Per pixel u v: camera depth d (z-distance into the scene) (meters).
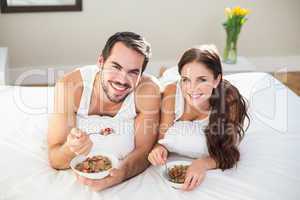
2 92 1.91
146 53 1.43
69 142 1.35
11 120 1.70
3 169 1.41
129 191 1.35
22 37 3.05
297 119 1.80
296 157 1.54
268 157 1.53
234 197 1.31
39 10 2.98
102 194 1.32
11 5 2.92
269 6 3.37
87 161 1.41
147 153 1.50
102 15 3.12
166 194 1.33
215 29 3.36
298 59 3.60
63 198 1.28
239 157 1.52
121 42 1.40
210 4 3.26
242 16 2.86
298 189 1.36
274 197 1.32
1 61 2.47
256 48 3.52
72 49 3.18
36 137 1.61
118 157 1.48
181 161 1.47
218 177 1.41
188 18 3.28
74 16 3.08
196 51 1.46
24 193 1.30
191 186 1.34
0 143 1.54
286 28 3.47
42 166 1.45
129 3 3.13
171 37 3.32
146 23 3.23
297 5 3.40
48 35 3.09
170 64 3.40
